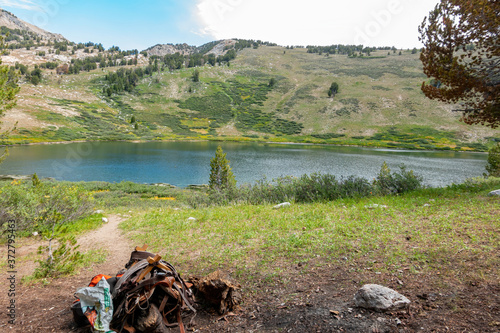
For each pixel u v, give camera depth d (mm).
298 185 13992
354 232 6633
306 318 3363
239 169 48562
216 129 128250
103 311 3072
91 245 7879
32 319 3740
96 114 127188
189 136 113312
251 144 99188
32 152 62406
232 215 10188
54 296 4559
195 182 40406
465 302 3320
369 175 43531
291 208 10750
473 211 7562
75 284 5113
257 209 10969
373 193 13172
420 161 62281
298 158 63969
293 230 7402
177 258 6203
